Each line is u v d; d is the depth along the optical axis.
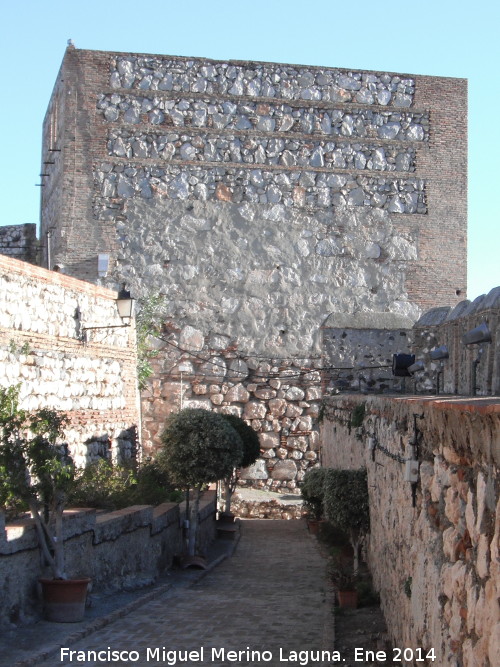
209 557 19.25
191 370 29.16
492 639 5.00
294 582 16.14
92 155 29.44
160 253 29.44
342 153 30.55
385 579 11.48
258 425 29.16
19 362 16.70
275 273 29.88
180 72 30.06
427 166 30.80
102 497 16.64
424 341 16.38
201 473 17.75
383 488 11.78
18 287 16.83
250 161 30.16
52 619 11.18
